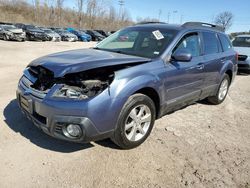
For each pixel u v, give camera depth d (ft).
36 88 11.44
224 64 19.17
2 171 10.27
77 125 10.36
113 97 10.86
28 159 11.16
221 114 18.56
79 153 11.88
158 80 12.80
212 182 10.61
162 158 12.01
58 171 10.53
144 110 12.67
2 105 16.85
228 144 13.96
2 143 12.18
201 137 14.52
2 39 82.28
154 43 14.46
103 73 11.30
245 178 11.06
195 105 20.15
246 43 40.16
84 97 10.39
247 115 18.80
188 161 11.96
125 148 12.42
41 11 210.79
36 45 72.59
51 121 10.51
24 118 14.92
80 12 233.96
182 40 14.83
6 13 191.31
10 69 30.73
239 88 27.91
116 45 15.72
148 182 10.30
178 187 10.15
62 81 10.88
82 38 117.19
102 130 10.87
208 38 17.63
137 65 12.32
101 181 10.14
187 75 14.93
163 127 15.38
